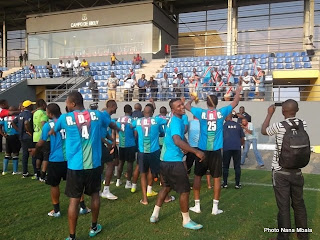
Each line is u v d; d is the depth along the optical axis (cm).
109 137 491
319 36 2159
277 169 381
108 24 2233
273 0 2256
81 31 2316
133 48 2184
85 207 496
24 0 2598
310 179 738
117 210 512
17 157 791
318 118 1259
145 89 1563
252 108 1326
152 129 553
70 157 376
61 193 610
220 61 1836
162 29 2266
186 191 423
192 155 651
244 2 2322
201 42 2498
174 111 421
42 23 2409
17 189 638
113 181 727
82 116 380
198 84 1463
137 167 620
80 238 400
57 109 478
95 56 2277
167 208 525
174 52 2447
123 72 1975
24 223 452
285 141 369
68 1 2634
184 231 424
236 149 654
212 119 485
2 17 2919
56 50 2388
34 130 705
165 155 425
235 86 1392
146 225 446
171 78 1731
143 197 552
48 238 401
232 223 455
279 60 1716
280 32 2258
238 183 659
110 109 599
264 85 1322
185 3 2470
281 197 378
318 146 1174
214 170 490
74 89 1781
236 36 2352
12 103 2016
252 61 1602
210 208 526
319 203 546
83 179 377
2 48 3064
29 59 2461
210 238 402
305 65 1623
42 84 2086
